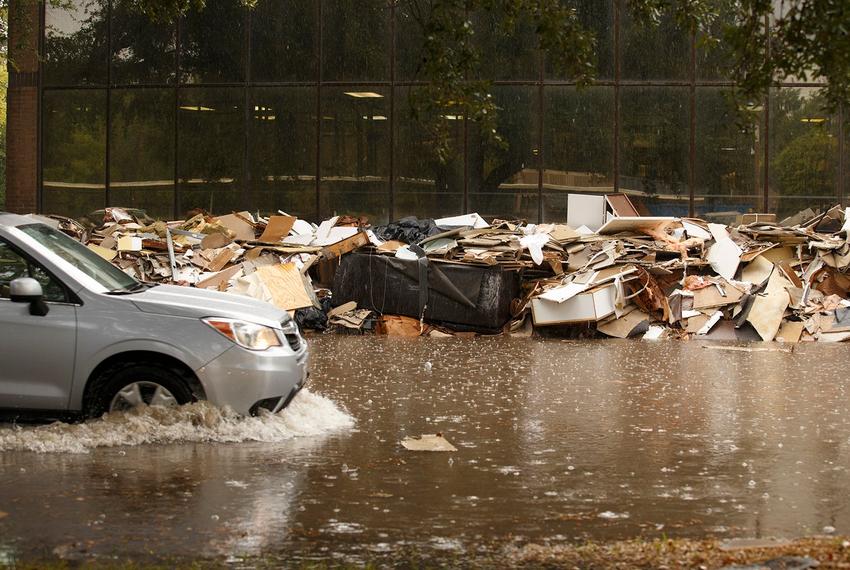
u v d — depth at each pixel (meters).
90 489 8.67
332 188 30.98
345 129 30.95
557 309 23.69
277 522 7.80
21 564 6.63
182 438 10.50
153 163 31.53
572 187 30.44
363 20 30.77
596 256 25.33
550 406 13.48
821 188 29.84
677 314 24.12
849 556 6.76
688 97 30.12
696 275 25.28
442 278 24.67
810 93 29.77
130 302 10.50
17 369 10.30
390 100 30.73
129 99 31.56
